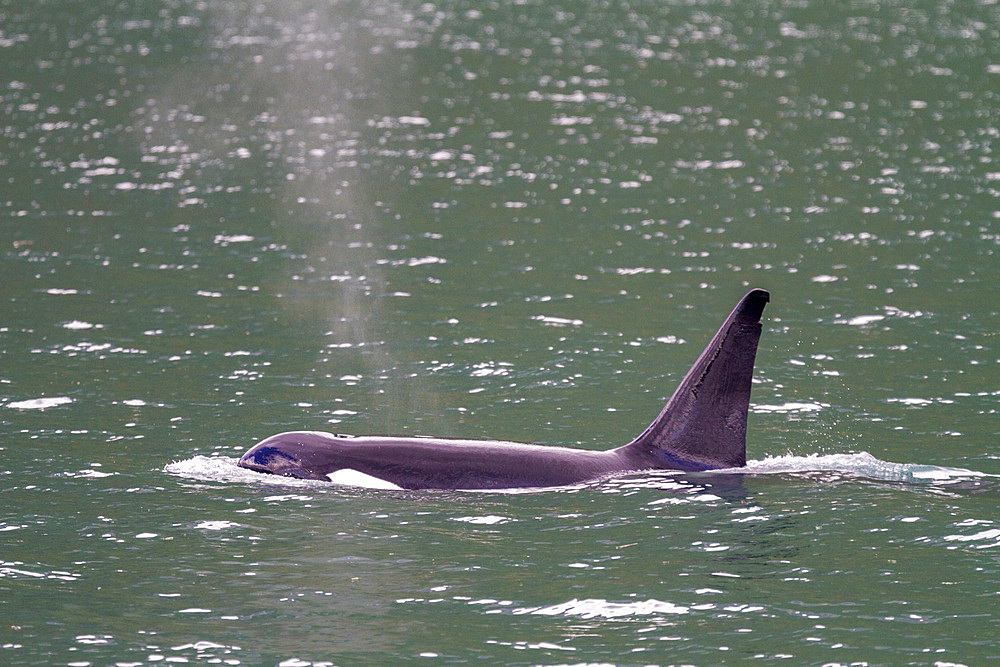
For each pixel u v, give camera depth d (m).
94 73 181.75
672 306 74.81
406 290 78.25
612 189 113.56
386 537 40.16
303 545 39.59
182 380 59.50
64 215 99.00
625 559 38.47
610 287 79.38
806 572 37.69
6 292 75.44
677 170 123.31
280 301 75.25
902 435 52.03
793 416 54.75
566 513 42.03
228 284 79.06
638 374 61.47
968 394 57.88
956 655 32.66
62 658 32.38
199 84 176.38
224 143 134.75
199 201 105.62
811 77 191.00
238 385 58.97
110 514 42.25
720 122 153.12
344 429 52.72
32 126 141.50
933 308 74.12
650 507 42.47
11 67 185.75
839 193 112.50
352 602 35.75
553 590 36.53
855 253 89.31
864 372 61.66
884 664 32.22
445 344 66.69
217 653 32.69
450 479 44.09
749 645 33.28
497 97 169.75
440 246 90.69
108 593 36.28
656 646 33.19
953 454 49.53
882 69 199.50
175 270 82.31
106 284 78.12
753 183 117.25
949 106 166.25
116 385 58.44
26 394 56.62
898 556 38.97
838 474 46.22
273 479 45.06
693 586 36.75
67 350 64.00
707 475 45.44
